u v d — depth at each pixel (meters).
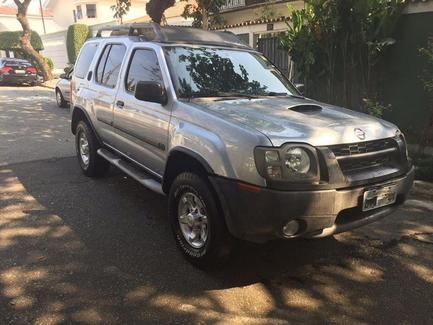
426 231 4.86
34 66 26.75
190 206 4.00
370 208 3.69
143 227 4.82
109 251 4.25
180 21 21.31
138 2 41.44
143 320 3.21
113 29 6.24
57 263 4.00
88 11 40.78
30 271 3.85
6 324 3.13
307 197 3.30
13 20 44.19
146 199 5.70
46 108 14.45
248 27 15.18
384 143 3.91
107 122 5.72
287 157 3.32
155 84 4.33
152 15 11.84
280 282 3.79
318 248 4.42
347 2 8.44
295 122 3.72
